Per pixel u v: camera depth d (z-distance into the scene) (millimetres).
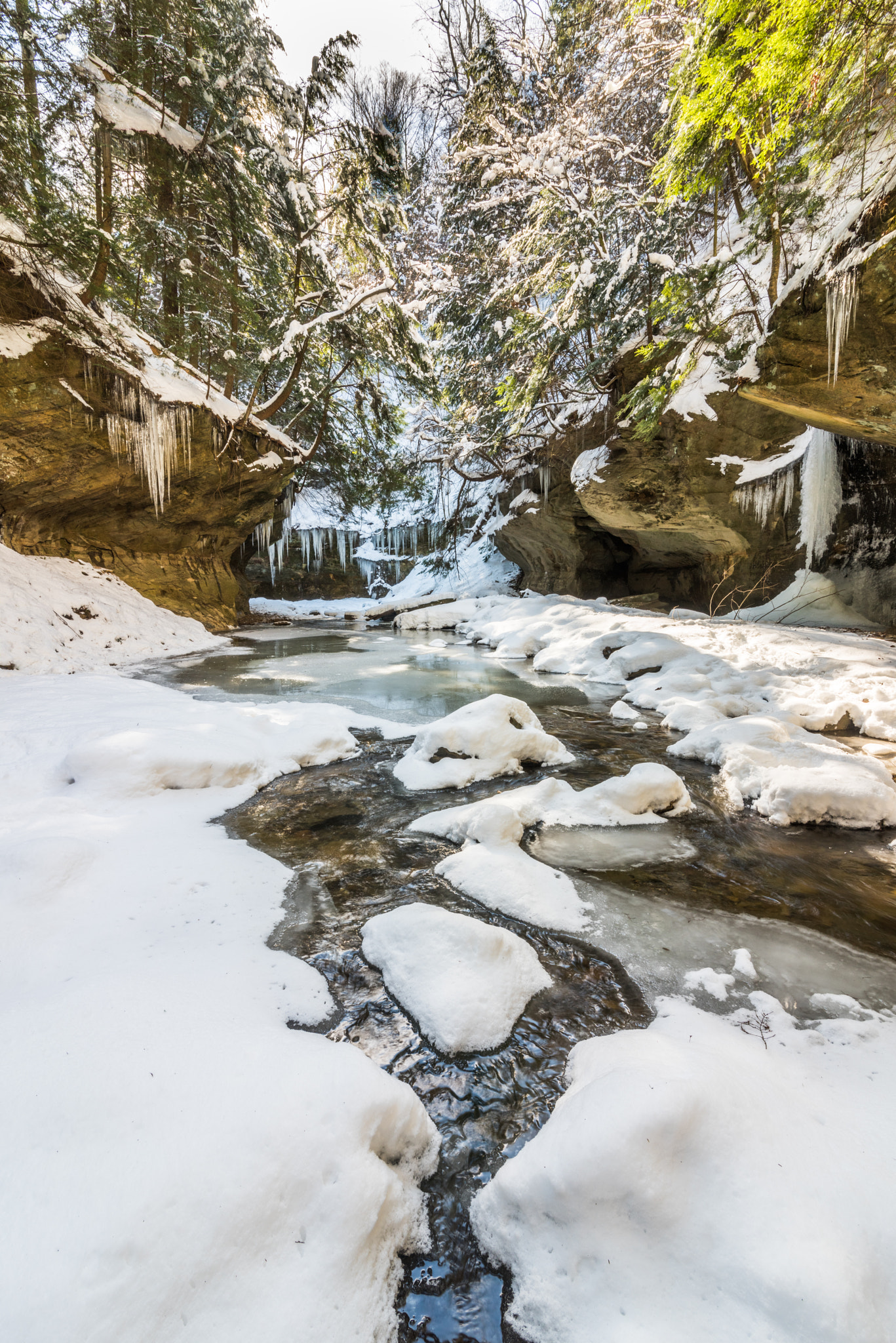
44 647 7805
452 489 20125
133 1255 1064
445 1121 1686
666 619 10328
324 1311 1120
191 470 11031
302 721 5434
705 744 4977
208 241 11656
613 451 11250
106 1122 1303
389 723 5859
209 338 12125
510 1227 1359
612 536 14945
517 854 3184
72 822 3137
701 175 7586
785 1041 1902
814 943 2502
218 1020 1732
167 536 11945
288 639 13023
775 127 6281
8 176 7129
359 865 3137
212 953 2215
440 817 3625
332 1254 1200
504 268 13422
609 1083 1495
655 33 11188
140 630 9961
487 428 14977
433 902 2781
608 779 4422
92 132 8719
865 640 7930
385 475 17281
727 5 5500
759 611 10516
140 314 11750
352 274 15789
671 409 10258
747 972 2293
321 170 11938
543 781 4141
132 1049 1512
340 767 4730
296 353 12438
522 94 13797
